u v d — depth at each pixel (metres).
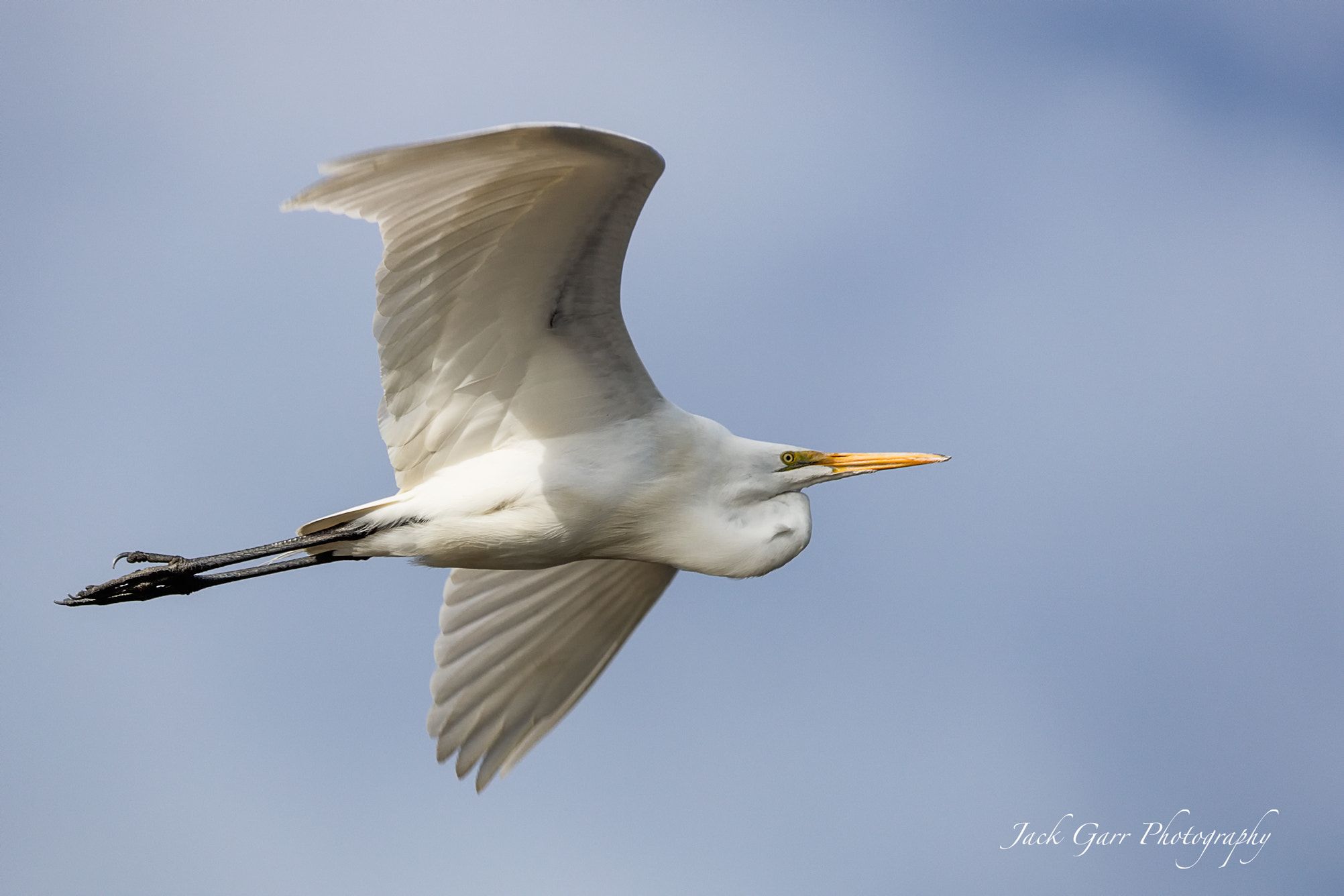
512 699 12.81
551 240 9.80
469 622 12.66
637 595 12.97
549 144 8.64
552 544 11.32
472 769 12.61
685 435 11.52
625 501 11.30
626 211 9.52
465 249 9.73
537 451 11.10
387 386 10.58
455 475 11.06
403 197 9.07
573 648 13.01
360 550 11.30
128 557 11.95
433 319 10.23
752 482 11.91
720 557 11.80
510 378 10.86
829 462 12.11
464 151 8.52
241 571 11.82
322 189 8.72
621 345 10.84
